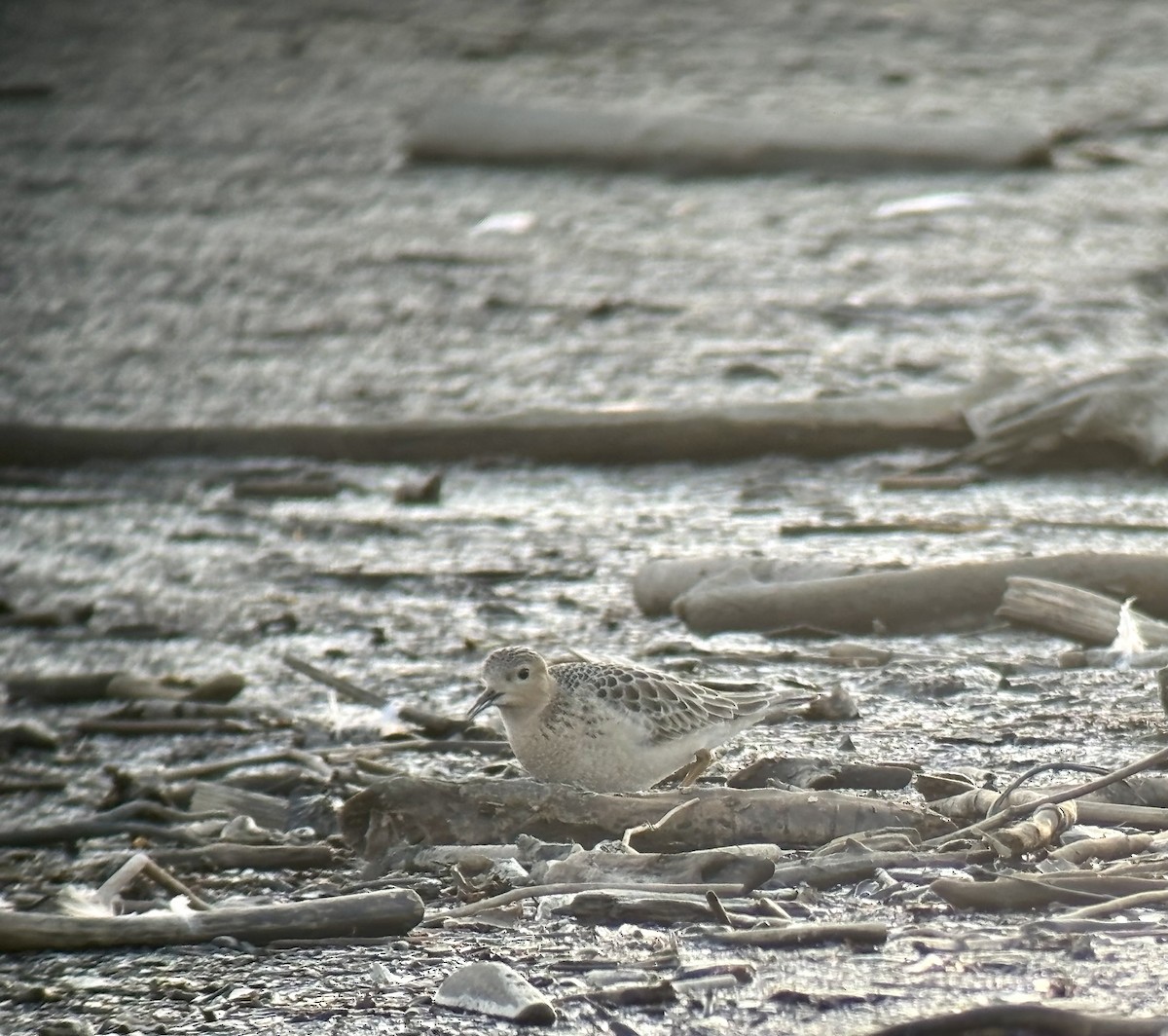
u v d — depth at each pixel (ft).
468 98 141.38
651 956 24.64
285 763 35.58
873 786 32.07
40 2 184.24
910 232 104.94
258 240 107.86
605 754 31.83
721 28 173.99
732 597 45.19
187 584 53.16
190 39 171.63
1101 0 186.09
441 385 77.36
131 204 118.11
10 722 40.50
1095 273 93.56
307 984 24.71
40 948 26.20
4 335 88.17
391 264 101.35
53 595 52.54
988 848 27.55
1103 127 132.46
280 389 77.36
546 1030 22.67
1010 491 59.21
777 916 25.86
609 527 57.47
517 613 48.16
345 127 139.13
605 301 90.99
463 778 31.32
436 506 61.46
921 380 74.64
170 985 24.86
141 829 32.09
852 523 55.83
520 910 26.58
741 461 65.72
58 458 68.95
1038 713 36.83
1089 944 24.41
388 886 28.27
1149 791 30.04
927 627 44.11
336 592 51.55
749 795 29.12
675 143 123.03
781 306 89.20
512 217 111.04
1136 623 41.86
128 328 89.30
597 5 186.80
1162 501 56.90
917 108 137.08
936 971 23.81
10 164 130.00
